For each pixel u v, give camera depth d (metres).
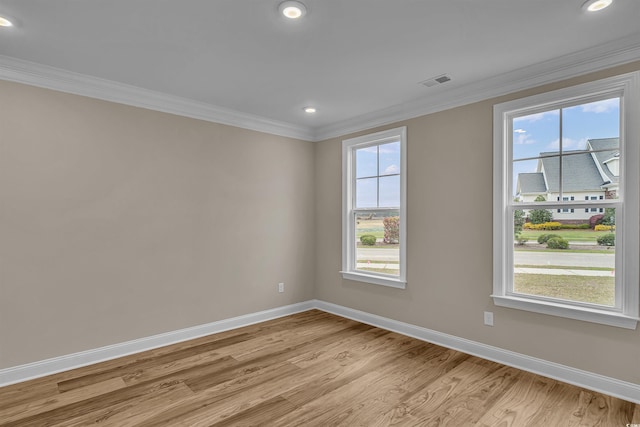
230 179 3.82
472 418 2.12
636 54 2.26
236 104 3.57
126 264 3.11
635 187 2.28
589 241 2.54
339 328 3.82
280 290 4.28
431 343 3.36
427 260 3.41
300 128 4.42
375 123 3.89
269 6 1.90
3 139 2.56
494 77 2.85
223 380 2.62
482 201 3.02
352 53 2.46
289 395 2.41
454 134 3.21
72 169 2.84
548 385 2.51
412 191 3.54
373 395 2.40
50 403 2.30
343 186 4.27
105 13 1.96
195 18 2.02
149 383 2.57
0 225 2.54
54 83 2.74
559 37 2.23
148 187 3.24
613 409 2.19
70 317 2.83
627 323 2.28
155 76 2.86
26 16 1.98
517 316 2.81
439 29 2.14
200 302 3.58
